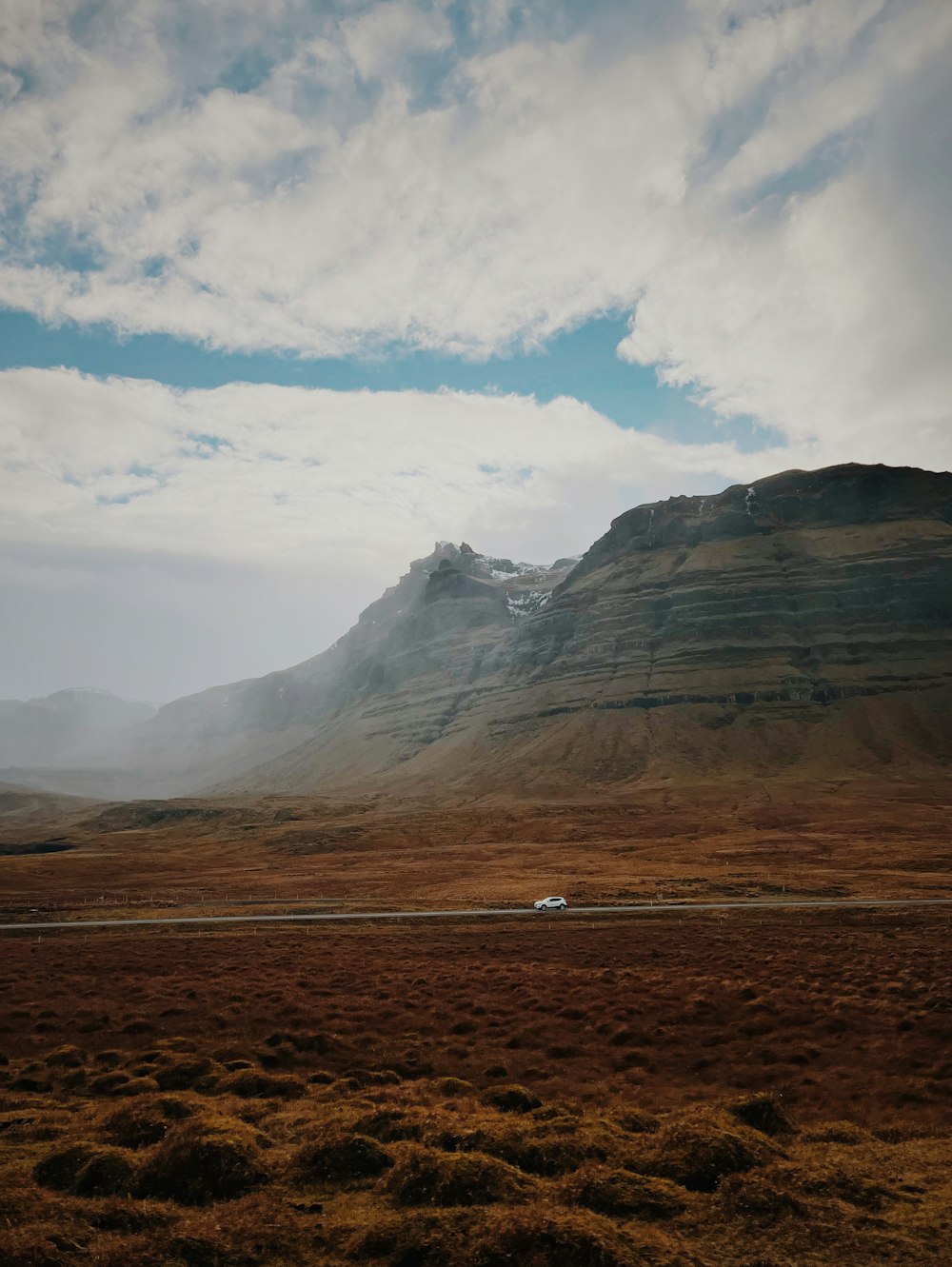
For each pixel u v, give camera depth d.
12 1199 15.73
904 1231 14.51
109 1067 30.23
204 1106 22.67
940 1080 27.83
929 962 47.81
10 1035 35.69
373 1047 33.38
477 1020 37.50
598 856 146.50
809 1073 29.47
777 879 106.19
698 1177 16.75
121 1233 14.75
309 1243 14.33
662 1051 32.66
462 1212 14.79
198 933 72.38
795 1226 14.55
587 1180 16.25
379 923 76.75
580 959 53.62
